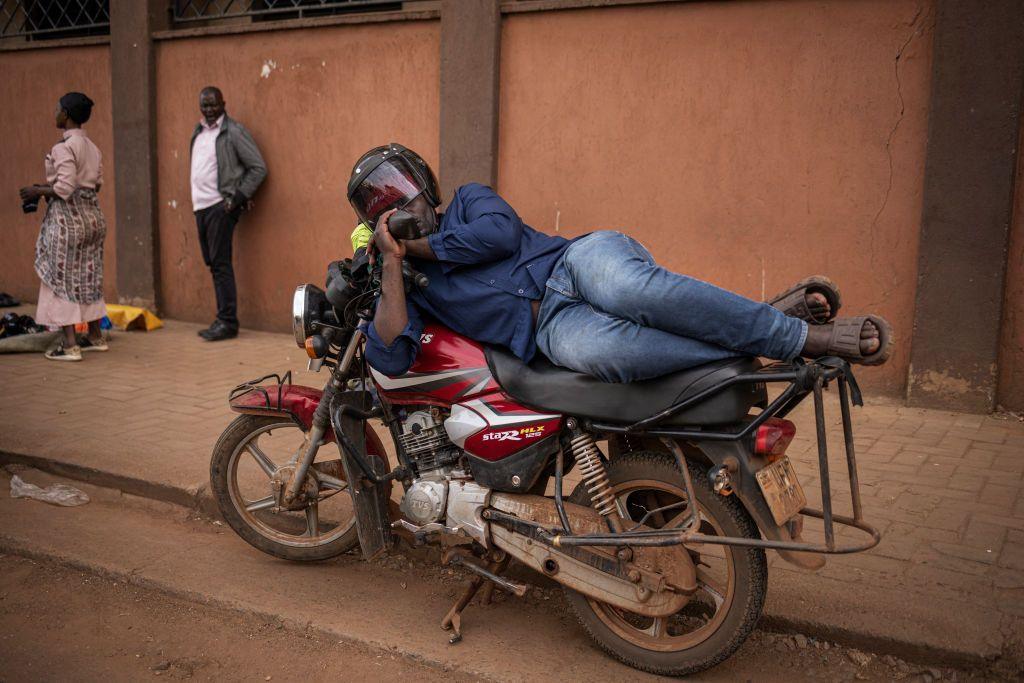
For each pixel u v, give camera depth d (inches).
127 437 189.2
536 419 109.7
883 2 203.6
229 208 283.4
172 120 315.3
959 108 193.9
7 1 356.2
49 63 339.6
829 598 118.0
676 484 106.0
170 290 327.3
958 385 203.0
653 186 237.5
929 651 108.5
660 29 230.1
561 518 109.0
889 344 90.9
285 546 138.3
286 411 131.8
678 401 100.7
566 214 250.8
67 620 126.2
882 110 207.2
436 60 265.1
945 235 199.2
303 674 112.5
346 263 119.8
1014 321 199.0
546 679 108.9
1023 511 145.8
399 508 135.2
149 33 310.7
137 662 115.3
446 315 114.0
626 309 99.4
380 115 276.7
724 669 111.0
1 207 361.7
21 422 199.8
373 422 199.8
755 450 97.5
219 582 134.3
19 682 110.0
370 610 126.0
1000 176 192.2
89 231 258.5
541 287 110.7
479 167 256.4
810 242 219.5
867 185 211.2
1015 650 106.0
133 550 145.6
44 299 258.1
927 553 130.3
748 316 95.1
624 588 106.7
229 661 115.6
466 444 113.7
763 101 220.1
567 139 247.3
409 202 113.7
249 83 297.1
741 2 219.0
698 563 116.9
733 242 229.1
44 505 164.2
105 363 258.5
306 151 290.4
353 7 302.5
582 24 240.2
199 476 165.6
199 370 250.2
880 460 171.8
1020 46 186.9
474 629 120.9
